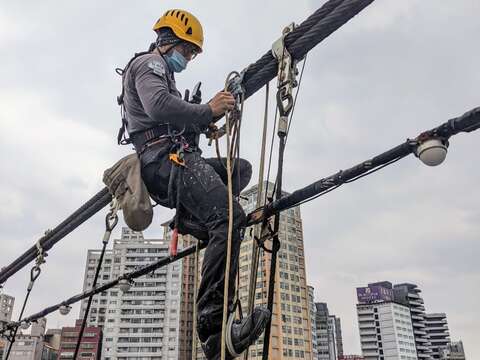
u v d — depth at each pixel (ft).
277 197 8.15
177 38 9.52
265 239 8.09
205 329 7.13
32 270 19.62
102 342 280.31
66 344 274.36
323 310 440.45
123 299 291.99
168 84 9.07
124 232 354.54
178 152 8.28
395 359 504.02
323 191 8.08
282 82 8.78
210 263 7.46
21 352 256.32
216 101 8.58
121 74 10.02
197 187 8.02
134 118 9.12
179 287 294.05
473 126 6.51
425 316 635.25
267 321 6.79
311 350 259.39
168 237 311.88
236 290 7.58
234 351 6.74
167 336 281.54
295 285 267.59
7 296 262.26
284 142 8.36
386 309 530.68
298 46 8.89
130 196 8.62
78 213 16.57
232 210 7.52
